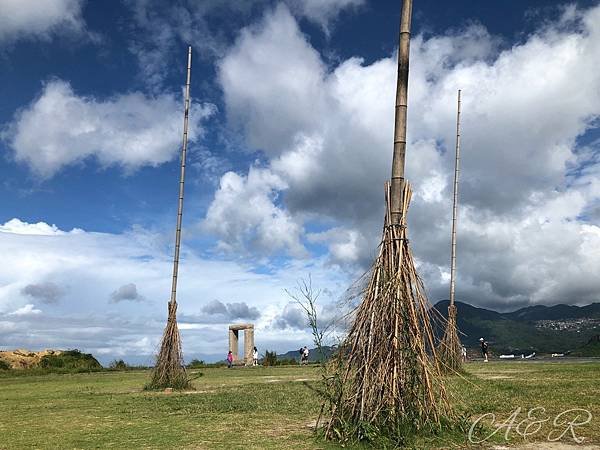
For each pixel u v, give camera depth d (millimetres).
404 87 8523
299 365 37688
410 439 7070
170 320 18250
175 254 18812
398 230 7973
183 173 19469
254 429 8789
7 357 39812
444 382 7988
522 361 31484
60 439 8250
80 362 40719
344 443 7188
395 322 7520
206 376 25281
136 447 7516
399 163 8234
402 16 8766
